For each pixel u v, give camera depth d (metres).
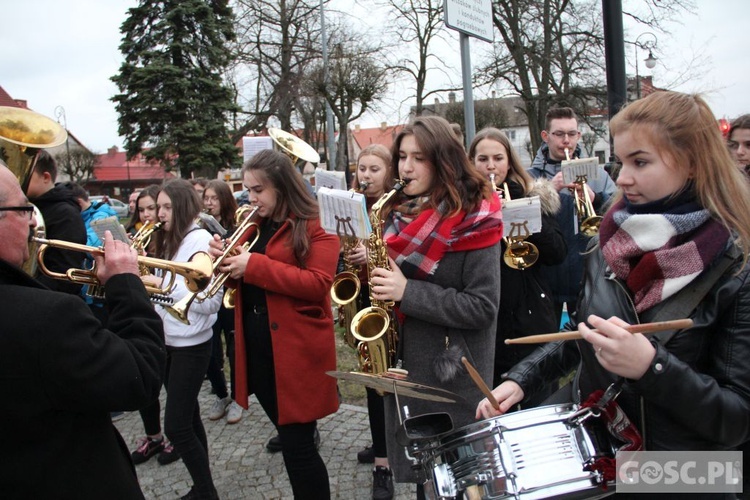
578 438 1.40
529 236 2.74
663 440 1.28
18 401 1.25
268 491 3.16
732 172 1.25
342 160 17.36
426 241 2.03
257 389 2.61
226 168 22.12
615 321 1.19
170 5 20.98
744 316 1.20
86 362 1.31
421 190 2.12
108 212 4.44
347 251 2.83
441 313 1.95
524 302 2.70
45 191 3.17
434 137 2.03
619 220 1.35
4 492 1.28
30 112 2.26
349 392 4.52
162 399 4.85
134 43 20.77
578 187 3.45
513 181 3.05
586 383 1.52
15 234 1.37
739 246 1.22
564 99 17.38
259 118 23.83
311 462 2.46
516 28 17.56
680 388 1.15
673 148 1.25
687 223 1.23
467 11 3.83
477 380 1.41
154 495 3.21
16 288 1.31
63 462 1.33
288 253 2.50
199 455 2.83
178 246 3.10
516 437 1.40
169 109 20.34
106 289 1.65
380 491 2.97
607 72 4.29
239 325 2.60
